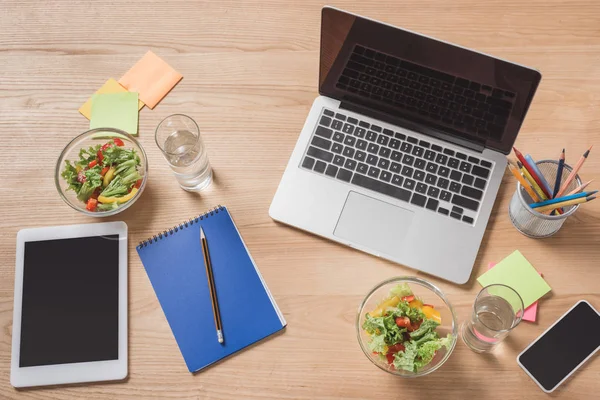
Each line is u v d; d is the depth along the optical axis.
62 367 0.98
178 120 1.07
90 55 1.14
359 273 1.01
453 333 0.91
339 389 0.96
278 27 1.14
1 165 1.09
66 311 1.00
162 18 1.16
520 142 1.05
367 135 1.04
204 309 1.00
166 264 1.03
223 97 1.11
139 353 0.99
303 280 1.01
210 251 1.03
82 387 0.98
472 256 0.98
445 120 1.01
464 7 1.13
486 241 1.01
